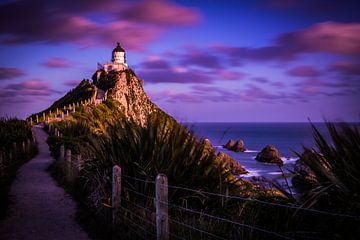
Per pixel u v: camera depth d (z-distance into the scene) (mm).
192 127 7465
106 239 6816
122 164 7516
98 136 9539
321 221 4453
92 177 9625
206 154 7391
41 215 9055
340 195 4297
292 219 4867
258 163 53531
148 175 6980
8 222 8414
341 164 4270
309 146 4691
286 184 4844
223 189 6938
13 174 16828
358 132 4285
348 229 4137
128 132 7820
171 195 6781
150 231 6070
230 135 181875
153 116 7812
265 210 5484
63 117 56000
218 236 5246
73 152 21828
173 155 7168
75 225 7992
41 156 26766
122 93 104625
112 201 7109
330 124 4426
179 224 5820
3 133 26875
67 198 11117
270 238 4965
